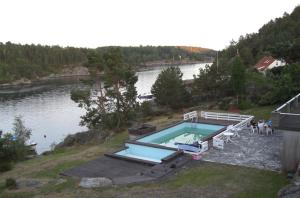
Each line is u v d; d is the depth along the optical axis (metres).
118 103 46.03
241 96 42.78
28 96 97.81
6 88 124.50
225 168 20.02
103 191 17.97
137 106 47.66
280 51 47.12
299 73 36.53
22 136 34.22
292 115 18.06
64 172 21.89
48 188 19.09
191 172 19.95
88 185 18.83
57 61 197.62
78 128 57.66
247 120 29.98
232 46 131.00
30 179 21.52
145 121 46.09
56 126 59.47
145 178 19.58
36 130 56.72
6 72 152.50
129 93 46.12
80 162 24.70
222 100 47.59
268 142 24.62
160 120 41.41
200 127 32.25
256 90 43.47
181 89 54.34
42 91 109.50
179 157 22.72
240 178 18.34
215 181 18.23
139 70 194.25
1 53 174.12
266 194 16.09
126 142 26.53
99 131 40.16
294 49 45.66
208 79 51.97
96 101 46.56
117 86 46.16
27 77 159.25
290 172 18.28
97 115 45.97
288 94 36.41
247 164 20.41
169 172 20.30
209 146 24.44
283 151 18.72
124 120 45.53
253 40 116.25
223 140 24.28
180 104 53.56
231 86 44.94
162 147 24.67
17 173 24.33
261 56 91.38
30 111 73.50
